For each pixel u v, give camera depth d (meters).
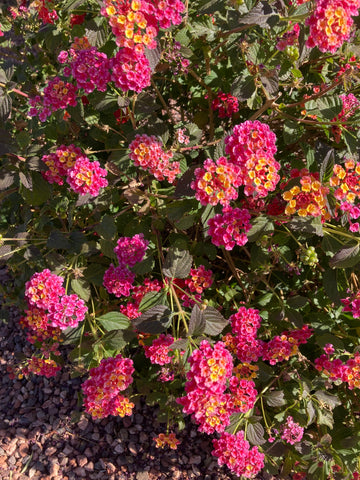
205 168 0.30
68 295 0.36
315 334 0.40
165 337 0.36
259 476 0.46
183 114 0.48
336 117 0.36
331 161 0.31
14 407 0.52
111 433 0.49
